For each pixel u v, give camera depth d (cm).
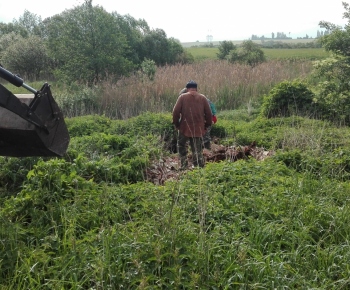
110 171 723
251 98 1781
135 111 1677
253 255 457
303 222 534
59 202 577
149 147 919
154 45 3403
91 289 399
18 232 497
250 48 3266
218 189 624
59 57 2409
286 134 990
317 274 437
